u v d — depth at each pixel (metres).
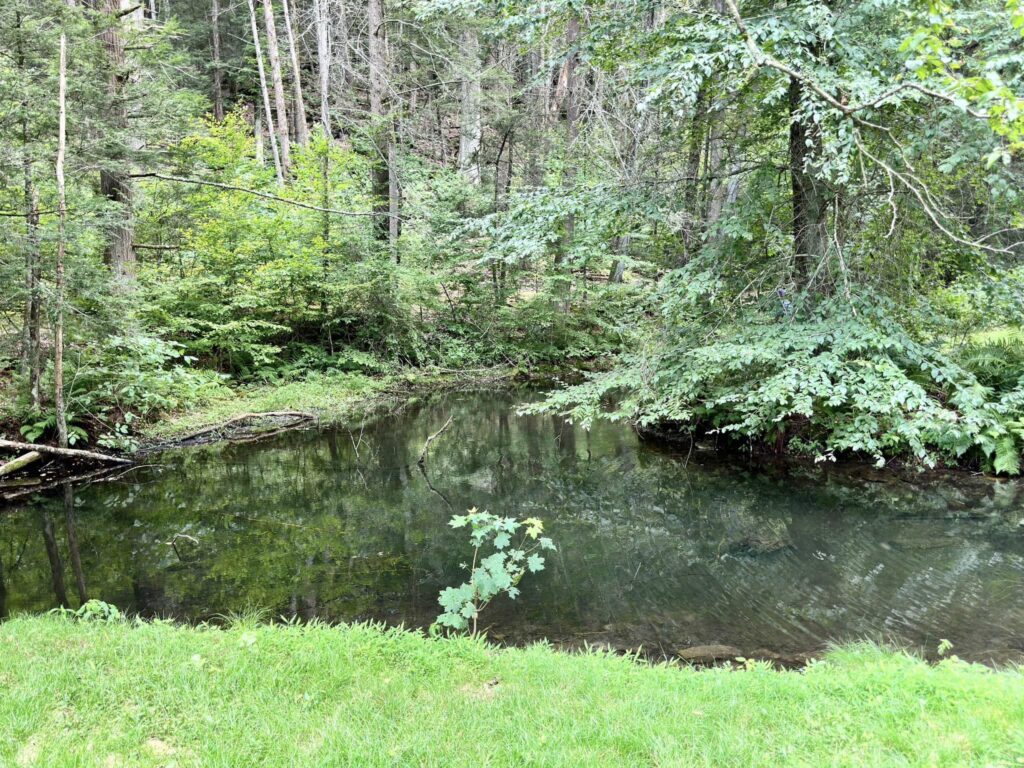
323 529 7.04
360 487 8.61
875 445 7.75
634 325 12.60
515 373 17.17
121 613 4.85
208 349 12.83
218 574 5.84
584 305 19.14
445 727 2.75
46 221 7.95
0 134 7.43
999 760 2.30
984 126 5.92
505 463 9.84
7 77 7.38
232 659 3.43
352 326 16.08
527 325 18.23
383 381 15.07
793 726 2.72
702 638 4.67
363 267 14.66
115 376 9.59
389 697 3.07
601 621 4.96
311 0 26.94
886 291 8.27
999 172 6.44
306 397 12.96
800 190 8.16
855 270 8.20
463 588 4.26
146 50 10.92
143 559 6.20
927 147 6.73
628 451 10.37
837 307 7.79
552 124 20.44
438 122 24.09
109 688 3.04
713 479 8.62
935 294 9.01
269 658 3.46
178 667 3.28
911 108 6.77
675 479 8.74
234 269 13.30
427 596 5.40
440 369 16.69
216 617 4.98
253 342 13.51
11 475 8.30
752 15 7.75
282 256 14.03
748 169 8.56
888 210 7.62
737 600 5.29
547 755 2.48
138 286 9.56
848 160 5.61
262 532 6.95
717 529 6.96
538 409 9.68
